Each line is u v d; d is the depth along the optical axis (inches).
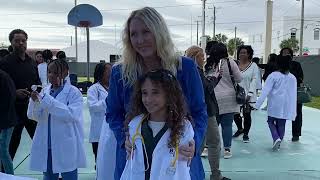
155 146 91.7
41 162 161.9
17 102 204.7
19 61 206.5
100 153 150.4
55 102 156.5
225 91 237.1
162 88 90.6
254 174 215.2
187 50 208.2
